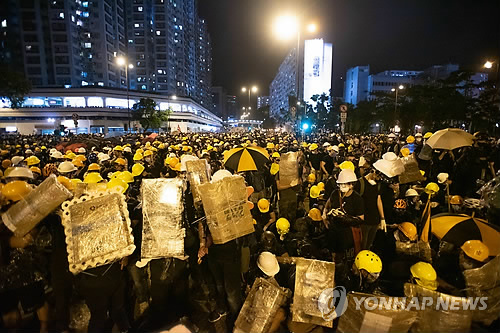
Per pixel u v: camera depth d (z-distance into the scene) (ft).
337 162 29.32
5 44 240.53
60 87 217.15
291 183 20.95
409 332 9.64
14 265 9.98
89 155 36.63
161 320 11.62
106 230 9.60
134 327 11.59
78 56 264.11
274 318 10.48
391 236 15.31
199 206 12.33
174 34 393.91
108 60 288.92
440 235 11.50
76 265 9.12
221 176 11.37
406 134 114.11
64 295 10.75
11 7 238.89
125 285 11.52
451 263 11.69
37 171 20.48
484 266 9.81
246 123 492.13
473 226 11.02
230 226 10.80
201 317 11.89
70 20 253.44
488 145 24.04
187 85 446.19
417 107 109.29
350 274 11.78
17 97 145.69
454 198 17.75
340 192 15.05
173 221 10.72
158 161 30.73
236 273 11.41
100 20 277.64
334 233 14.60
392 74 362.94
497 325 9.50
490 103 97.14
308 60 349.20
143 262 11.21
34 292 10.56
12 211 9.12
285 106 452.76
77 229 9.30
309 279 10.68
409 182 18.80
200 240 11.66
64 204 9.27
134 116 202.28
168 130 243.40
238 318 10.56
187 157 18.16
